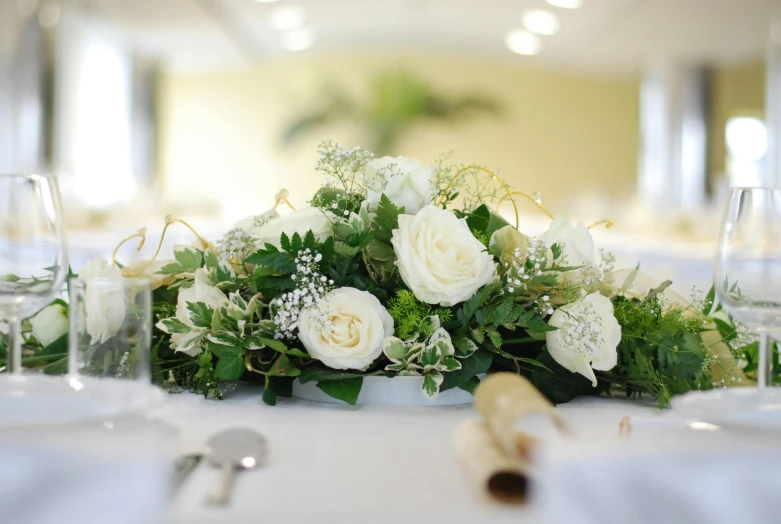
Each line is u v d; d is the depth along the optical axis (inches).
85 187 254.2
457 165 45.4
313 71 486.9
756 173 431.5
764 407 29.2
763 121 433.4
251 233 44.9
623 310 43.3
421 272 38.4
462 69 489.7
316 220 41.5
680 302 47.3
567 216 43.4
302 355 39.3
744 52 346.6
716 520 22.9
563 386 41.7
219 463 27.7
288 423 34.9
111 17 285.0
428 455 29.8
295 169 492.4
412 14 401.1
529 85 492.4
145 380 31.9
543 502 23.1
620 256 167.5
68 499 22.5
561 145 495.8
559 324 39.7
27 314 35.3
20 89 233.1
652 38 336.8
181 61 394.9
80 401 28.7
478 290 40.3
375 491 25.7
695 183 366.9
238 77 489.4
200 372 40.4
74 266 136.3
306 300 38.9
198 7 288.5
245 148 492.4
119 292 31.8
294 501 24.6
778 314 34.8
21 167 223.8
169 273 44.6
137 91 336.8
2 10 226.8
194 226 206.1
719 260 36.3
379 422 35.5
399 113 462.0
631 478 22.8
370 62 486.6
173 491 24.2
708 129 371.6
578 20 337.1
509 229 42.3
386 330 39.2
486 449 26.0
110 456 22.6
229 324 39.7
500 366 43.2
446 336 38.4
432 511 24.0
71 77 266.8
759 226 35.2
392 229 41.3
